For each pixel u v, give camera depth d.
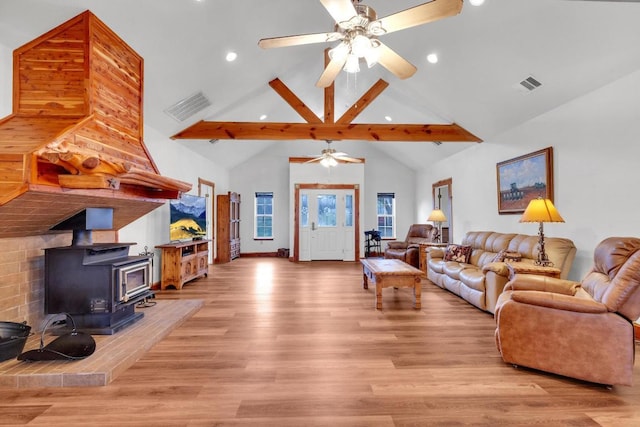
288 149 9.64
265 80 5.23
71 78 2.64
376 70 5.38
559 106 4.01
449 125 5.71
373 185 9.74
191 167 6.67
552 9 2.95
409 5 3.67
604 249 2.59
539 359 2.37
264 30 3.89
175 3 2.98
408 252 7.03
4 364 2.34
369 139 5.58
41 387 2.18
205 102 4.98
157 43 3.38
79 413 1.90
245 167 9.56
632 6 2.63
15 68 2.65
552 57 3.42
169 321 3.36
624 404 2.01
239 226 9.49
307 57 5.05
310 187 8.88
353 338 3.07
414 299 4.54
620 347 2.15
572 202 3.82
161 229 5.50
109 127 2.89
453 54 4.12
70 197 2.55
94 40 2.72
